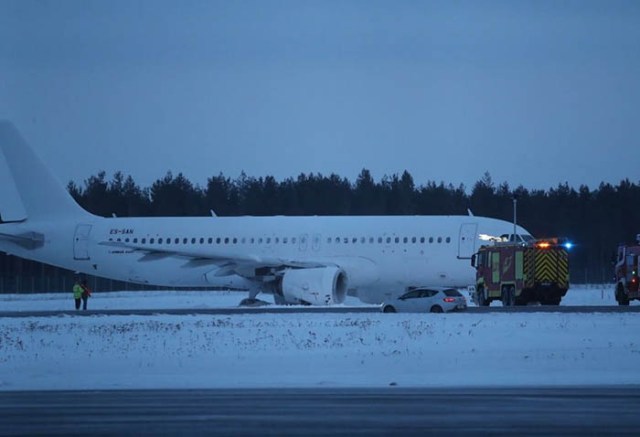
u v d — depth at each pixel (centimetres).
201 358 9350
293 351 9706
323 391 6981
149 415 5750
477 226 17400
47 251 19800
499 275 16162
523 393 6706
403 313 14075
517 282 15775
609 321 11794
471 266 17212
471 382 7581
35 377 8406
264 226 18538
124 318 13588
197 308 18150
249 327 11788
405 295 14762
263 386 7444
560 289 15612
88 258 19600
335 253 17850
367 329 11344
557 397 6456
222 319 13038
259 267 17412
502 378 7812
